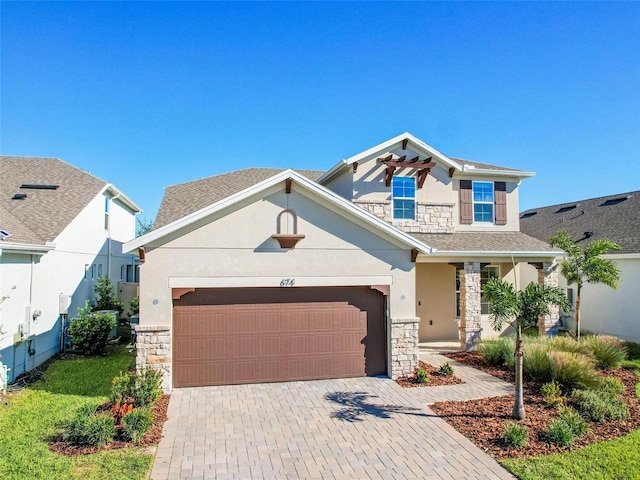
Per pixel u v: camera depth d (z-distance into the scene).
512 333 20.36
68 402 10.56
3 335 12.07
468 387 12.12
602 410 9.73
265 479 7.07
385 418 9.81
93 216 20.53
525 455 7.90
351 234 12.88
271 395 11.39
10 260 12.59
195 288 11.76
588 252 16.30
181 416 9.84
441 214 18.44
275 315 12.59
